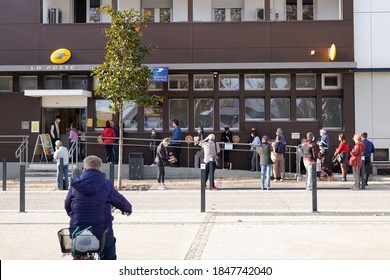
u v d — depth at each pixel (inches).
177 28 848.9
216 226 405.4
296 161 802.8
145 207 520.7
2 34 857.5
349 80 850.8
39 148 861.8
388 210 484.4
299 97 865.5
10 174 812.0
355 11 858.1
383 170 825.5
